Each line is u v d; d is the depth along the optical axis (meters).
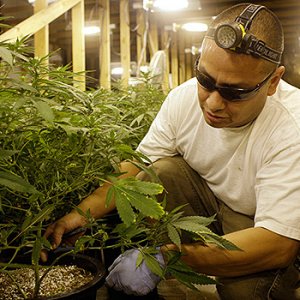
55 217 1.19
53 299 0.90
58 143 0.92
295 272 1.18
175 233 0.87
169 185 1.46
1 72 0.90
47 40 2.57
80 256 1.17
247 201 1.34
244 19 1.05
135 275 1.33
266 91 1.13
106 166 0.97
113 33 5.93
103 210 1.15
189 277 0.90
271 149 1.19
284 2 5.34
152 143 1.50
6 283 1.05
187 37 6.92
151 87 2.06
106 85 3.75
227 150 1.33
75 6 3.07
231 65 1.01
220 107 1.07
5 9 3.60
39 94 0.84
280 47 1.09
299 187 1.09
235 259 1.06
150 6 3.79
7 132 0.86
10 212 1.03
